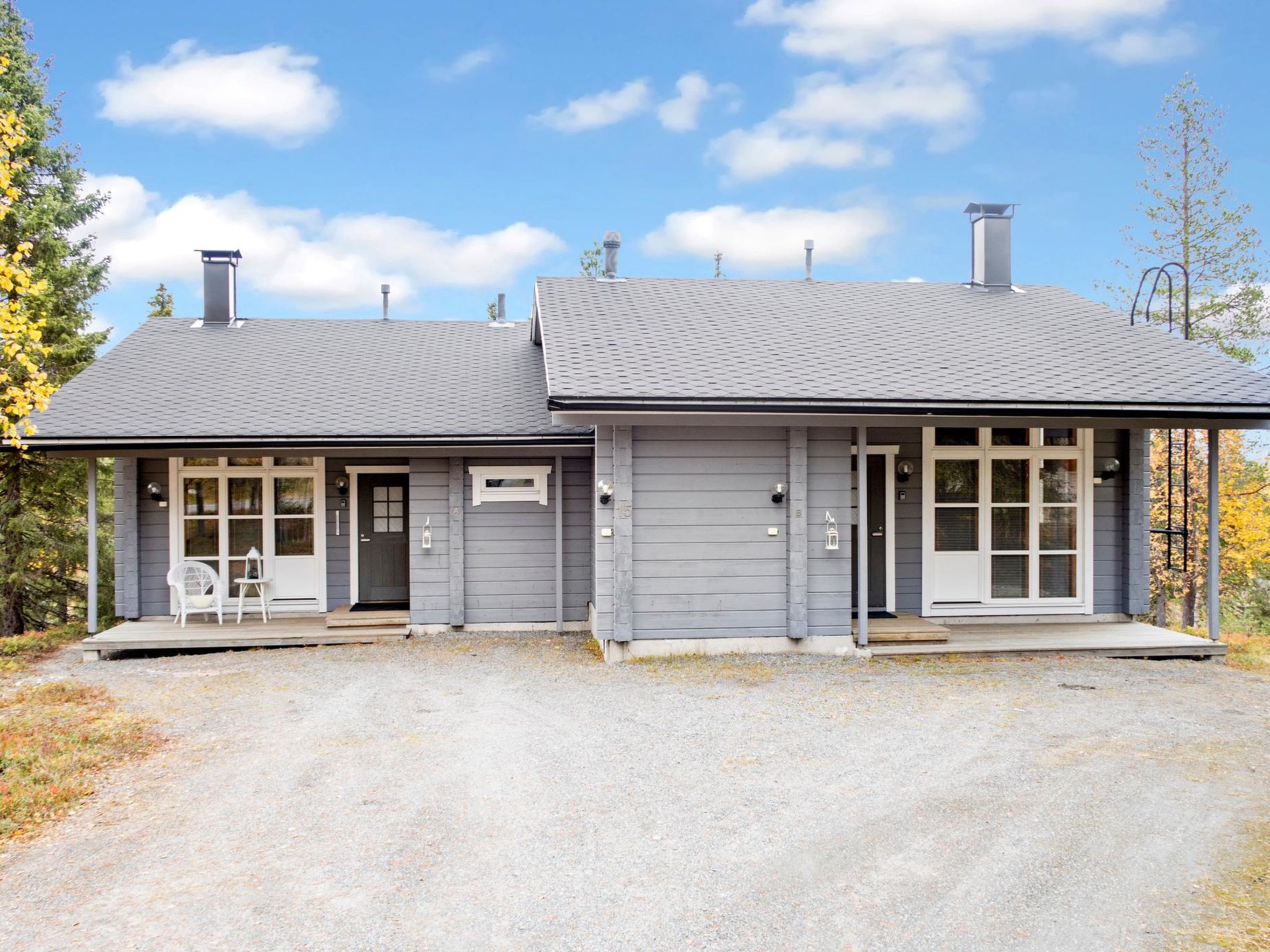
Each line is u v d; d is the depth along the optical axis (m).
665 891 3.87
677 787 5.25
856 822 4.66
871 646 9.42
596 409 8.59
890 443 10.50
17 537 15.34
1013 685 8.04
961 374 9.70
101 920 3.66
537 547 11.26
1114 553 10.84
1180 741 6.20
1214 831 4.52
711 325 11.05
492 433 10.60
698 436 9.30
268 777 5.54
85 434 10.01
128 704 7.58
